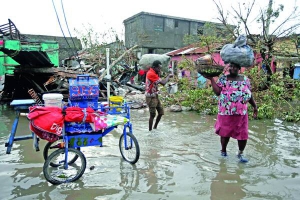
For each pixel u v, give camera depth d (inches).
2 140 222.2
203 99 349.7
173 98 386.0
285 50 376.5
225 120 169.9
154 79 232.4
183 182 144.3
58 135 139.9
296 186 140.1
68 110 141.7
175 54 625.0
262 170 160.4
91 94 162.7
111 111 175.2
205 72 162.7
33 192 132.3
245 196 130.2
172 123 285.4
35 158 178.5
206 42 375.6
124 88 538.0
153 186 139.3
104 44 562.6
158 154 187.0
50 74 421.1
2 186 138.2
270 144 211.0
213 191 134.9
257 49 346.3
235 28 380.8
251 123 285.9
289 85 371.9
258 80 336.5
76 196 128.7
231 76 167.8
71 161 168.1
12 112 355.9
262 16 363.3
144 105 387.2
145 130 253.0
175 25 880.9
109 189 135.7
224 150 181.9
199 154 187.5
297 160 176.9
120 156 182.1
